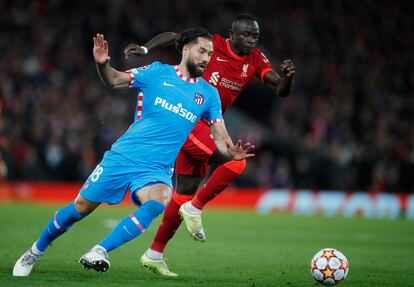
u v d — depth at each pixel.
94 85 82.25
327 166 70.19
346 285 24.94
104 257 21.42
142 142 22.88
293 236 46.59
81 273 25.53
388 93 86.56
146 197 22.25
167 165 23.17
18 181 71.31
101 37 21.34
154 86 23.09
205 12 93.88
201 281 24.84
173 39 26.70
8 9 90.06
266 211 70.38
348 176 70.62
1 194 70.62
